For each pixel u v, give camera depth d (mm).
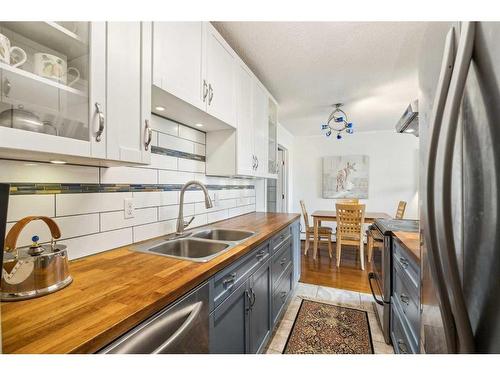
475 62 392
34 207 938
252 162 2189
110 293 765
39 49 801
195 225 1895
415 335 1178
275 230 1808
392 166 4691
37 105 727
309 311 2225
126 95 943
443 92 438
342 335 1872
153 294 758
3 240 490
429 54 561
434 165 453
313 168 5211
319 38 1761
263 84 2525
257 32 1695
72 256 1065
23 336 553
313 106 3209
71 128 794
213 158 1988
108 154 872
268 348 1717
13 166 880
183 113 1493
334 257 3930
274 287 1842
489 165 375
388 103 3080
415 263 1151
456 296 417
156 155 1520
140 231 1402
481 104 387
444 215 424
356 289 2693
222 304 1092
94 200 1155
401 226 1870
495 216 365
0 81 648
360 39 1766
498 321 359
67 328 584
